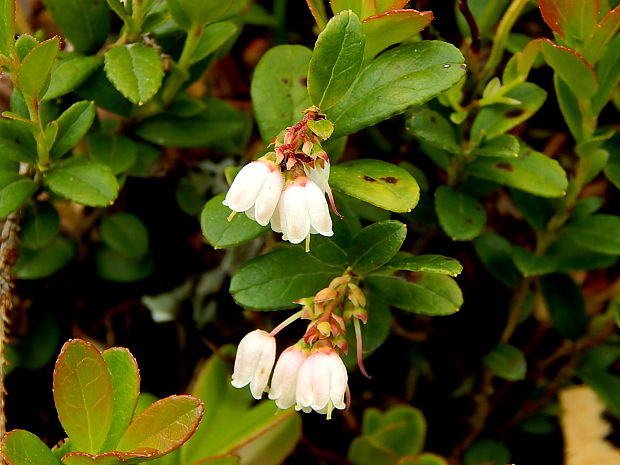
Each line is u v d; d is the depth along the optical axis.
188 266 0.21
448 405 0.21
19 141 0.17
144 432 0.15
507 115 0.17
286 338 0.20
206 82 0.23
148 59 0.17
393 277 0.17
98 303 0.20
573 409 0.20
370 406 0.21
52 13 0.18
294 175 0.15
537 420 0.21
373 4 0.16
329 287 0.16
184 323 0.21
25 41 0.16
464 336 0.20
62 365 0.15
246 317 0.21
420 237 0.20
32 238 0.18
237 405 0.18
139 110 0.19
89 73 0.17
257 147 0.22
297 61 0.17
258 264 0.16
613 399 0.19
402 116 0.20
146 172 0.19
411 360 0.20
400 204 0.15
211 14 0.17
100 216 0.20
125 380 0.15
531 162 0.17
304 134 0.15
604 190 0.22
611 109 0.21
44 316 0.20
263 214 0.15
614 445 0.20
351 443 0.20
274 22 0.23
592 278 0.22
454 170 0.18
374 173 0.16
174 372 0.21
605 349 0.20
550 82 0.20
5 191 0.17
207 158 0.21
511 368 0.19
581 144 0.17
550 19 0.16
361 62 0.15
